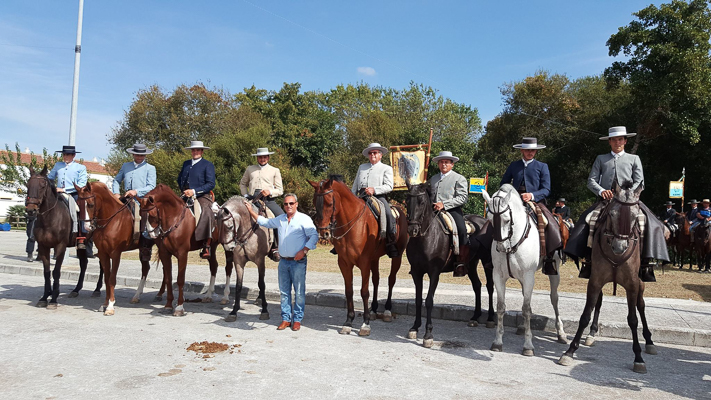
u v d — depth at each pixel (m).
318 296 10.19
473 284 8.43
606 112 35.09
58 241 8.91
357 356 6.20
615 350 6.94
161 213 8.46
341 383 5.10
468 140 41.56
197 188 9.50
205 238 9.14
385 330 7.89
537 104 37.97
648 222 6.05
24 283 11.70
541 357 6.45
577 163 36.94
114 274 8.62
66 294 10.31
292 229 7.48
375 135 37.69
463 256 7.61
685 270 17.33
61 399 4.47
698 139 25.38
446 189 8.02
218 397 4.60
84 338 6.71
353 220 7.48
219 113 41.84
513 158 37.94
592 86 39.69
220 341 6.76
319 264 16.38
